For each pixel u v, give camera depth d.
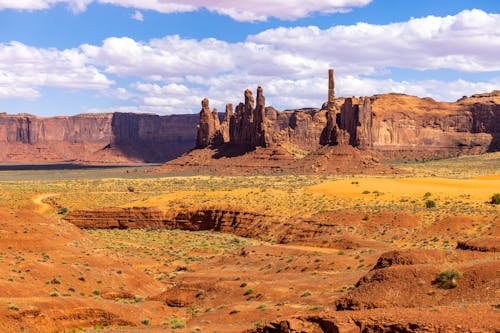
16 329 51.06
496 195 118.69
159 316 64.94
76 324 56.62
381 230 106.31
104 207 153.88
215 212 142.50
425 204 124.06
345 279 68.81
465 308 40.41
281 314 58.16
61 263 78.19
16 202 167.25
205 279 80.62
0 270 67.50
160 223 145.88
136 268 96.69
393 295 47.12
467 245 60.47
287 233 119.06
